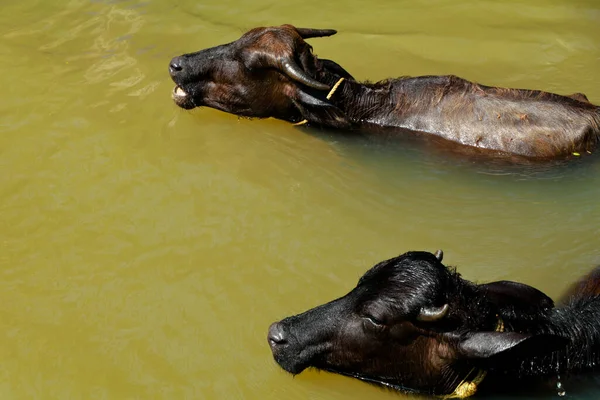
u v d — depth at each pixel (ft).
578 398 21.20
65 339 23.90
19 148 31.55
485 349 19.76
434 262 21.07
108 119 33.30
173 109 34.06
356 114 32.86
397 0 42.09
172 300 25.05
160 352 23.49
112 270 26.18
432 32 39.60
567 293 24.18
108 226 27.94
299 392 22.31
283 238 27.25
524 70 36.68
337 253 26.55
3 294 25.35
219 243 27.12
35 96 34.65
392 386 22.00
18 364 23.17
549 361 21.45
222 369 22.95
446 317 20.29
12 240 27.35
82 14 41.11
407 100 32.40
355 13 41.22
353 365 21.77
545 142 30.07
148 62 37.11
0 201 28.96
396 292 20.62
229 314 24.52
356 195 29.32
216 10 41.39
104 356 23.40
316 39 39.04
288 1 41.98
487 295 21.31
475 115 31.22
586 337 21.68
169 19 40.57
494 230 27.37
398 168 30.58
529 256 26.09
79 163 30.83
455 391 21.20
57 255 26.78
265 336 23.84
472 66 37.06
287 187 29.76
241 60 31.96
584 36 38.86
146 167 30.71
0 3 41.86
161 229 27.76
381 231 27.50
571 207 28.14
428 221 27.94
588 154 29.94
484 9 41.32
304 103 31.83
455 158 30.73
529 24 39.96
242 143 32.24
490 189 29.22
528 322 21.11
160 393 22.31
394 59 37.63
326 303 22.68
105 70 36.55
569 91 35.09
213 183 29.89
